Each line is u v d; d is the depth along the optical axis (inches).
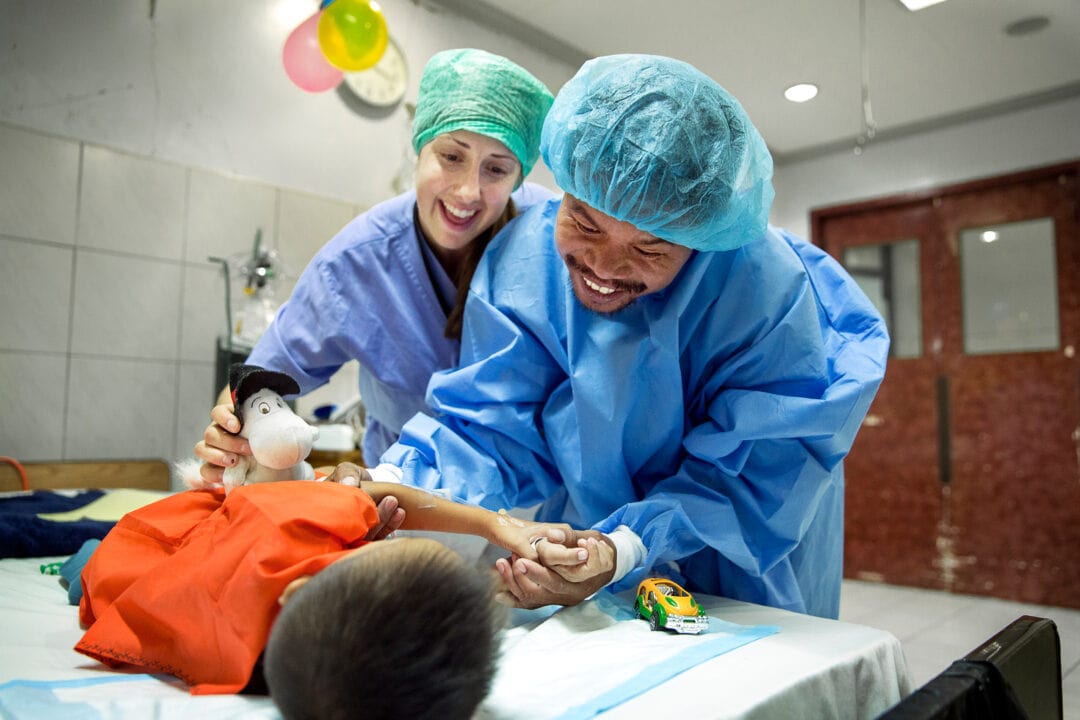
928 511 150.0
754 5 107.5
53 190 87.4
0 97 84.4
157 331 94.5
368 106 112.3
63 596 45.9
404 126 115.6
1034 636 35.4
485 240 56.3
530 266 48.2
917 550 150.9
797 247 49.8
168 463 93.4
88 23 89.7
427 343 57.8
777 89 133.8
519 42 123.3
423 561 22.5
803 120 148.1
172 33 95.7
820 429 40.9
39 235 86.7
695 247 40.9
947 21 111.0
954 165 149.6
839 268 48.9
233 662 27.8
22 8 85.7
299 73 90.1
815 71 126.8
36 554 59.1
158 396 94.7
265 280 94.7
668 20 113.0
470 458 46.1
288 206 104.6
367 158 112.4
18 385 85.4
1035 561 137.7
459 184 52.1
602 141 37.7
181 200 96.0
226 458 35.0
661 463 48.4
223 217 99.1
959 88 133.6
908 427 153.3
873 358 43.8
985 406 144.9
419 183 53.5
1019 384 141.4
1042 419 138.7
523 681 29.4
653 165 37.0
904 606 134.0
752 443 43.0
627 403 44.0
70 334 88.6
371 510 32.3
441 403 48.6
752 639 35.2
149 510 36.0
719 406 44.9
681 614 35.8
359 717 20.0
